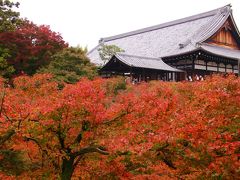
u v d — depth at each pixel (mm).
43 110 7387
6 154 10828
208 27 44344
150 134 7078
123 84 18281
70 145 8414
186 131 6840
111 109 8062
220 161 7449
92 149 8242
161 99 8578
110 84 14797
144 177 8500
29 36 26672
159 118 7812
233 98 8133
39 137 8078
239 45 47250
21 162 10898
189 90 10641
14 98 8992
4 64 22891
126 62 32344
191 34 45594
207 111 7754
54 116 7754
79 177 9469
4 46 24844
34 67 26172
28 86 11828
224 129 7992
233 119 8094
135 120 7820
